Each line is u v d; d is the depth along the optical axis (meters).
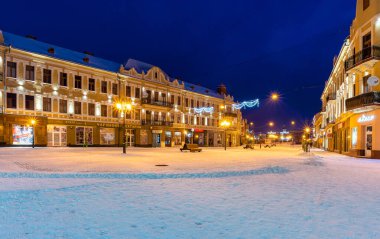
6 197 7.20
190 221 5.32
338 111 36.25
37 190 8.12
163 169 13.77
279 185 9.45
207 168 14.55
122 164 15.80
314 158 24.25
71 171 12.46
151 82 47.16
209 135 61.28
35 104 32.94
